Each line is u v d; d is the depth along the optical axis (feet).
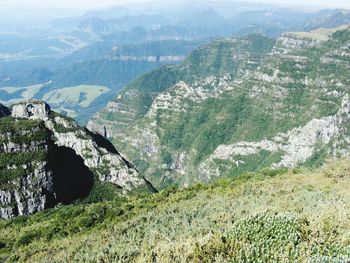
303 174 259.60
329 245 97.60
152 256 122.21
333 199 151.53
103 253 156.15
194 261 105.29
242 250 100.99
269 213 111.45
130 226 208.74
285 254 94.94
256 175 335.26
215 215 169.89
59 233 305.94
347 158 254.47
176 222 183.01
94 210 343.46
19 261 238.27
